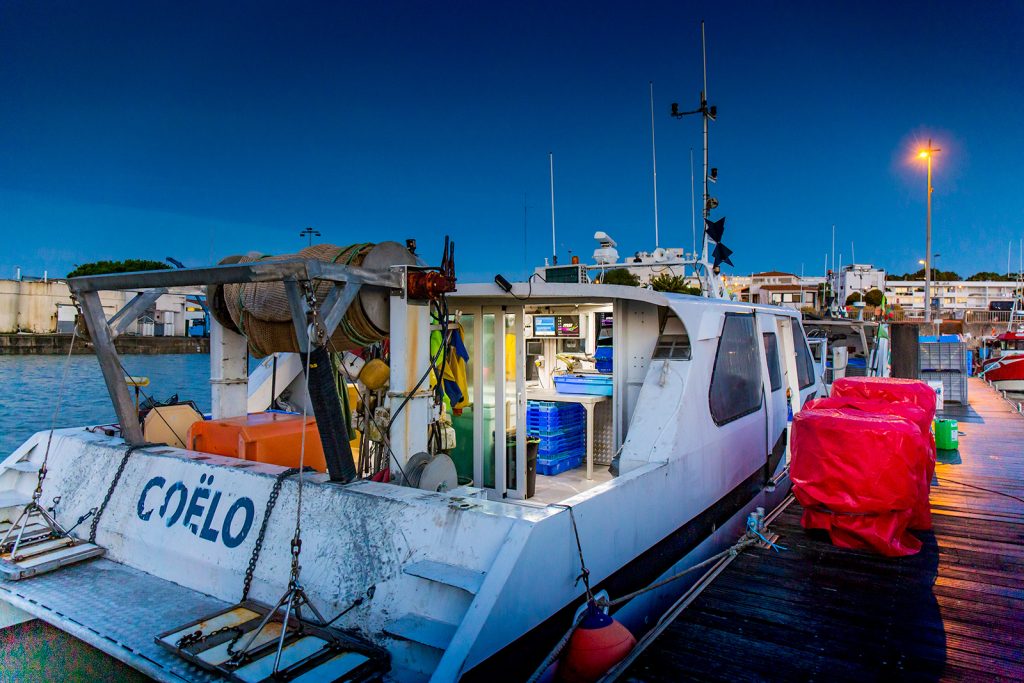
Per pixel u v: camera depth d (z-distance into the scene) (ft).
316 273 8.79
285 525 9.70
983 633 11.41
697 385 14.79
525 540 8.24
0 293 170.91
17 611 10.25
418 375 11.28
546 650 8.80
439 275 10.96
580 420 21.30
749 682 9.73
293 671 7.62
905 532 16.33
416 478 10.82
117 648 8.48
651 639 10.96
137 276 10.32
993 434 34.32
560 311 22.56
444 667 7.06
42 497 12.95
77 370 106.93
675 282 38.73
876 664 10.32
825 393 35.40
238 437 11.87
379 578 8.71
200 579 10.19
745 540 14.60
